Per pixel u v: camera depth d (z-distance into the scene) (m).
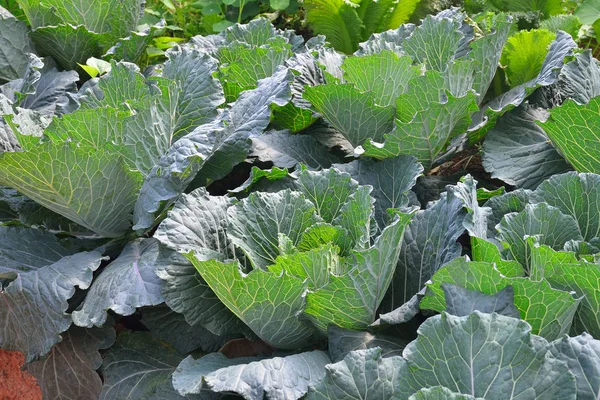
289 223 2.00
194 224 1.98
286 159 2.28
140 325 2.20
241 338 2.03
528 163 2.20
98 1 2.67
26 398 2.03
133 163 2.09
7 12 2.66
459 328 1.64
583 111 2.02
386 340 1.87
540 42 2.42
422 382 1.65
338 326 1.88
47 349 1.95
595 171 2.10
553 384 1.60
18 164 1.93
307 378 1.78
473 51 2.26
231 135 2.21
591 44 3.26
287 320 1.87
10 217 2.25
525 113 2.30
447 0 3.26
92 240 2.18
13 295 2.00
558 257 1.75
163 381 2.01
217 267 1.80
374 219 2.00
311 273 1.86
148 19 3.44
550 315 1.73
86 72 2.75
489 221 2.00
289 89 2.22
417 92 2.15
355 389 1.69
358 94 2.18
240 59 2.48
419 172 2.09
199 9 3.74
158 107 2.11
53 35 2.63
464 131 2.21
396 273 1.99
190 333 2.05
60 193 1.99
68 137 2.03
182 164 2.02
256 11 3.65
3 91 2.49
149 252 2.03
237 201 2.07
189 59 2.34
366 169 2.19
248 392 1.74
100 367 2.07
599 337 1.77
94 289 2.00
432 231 1.98
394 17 3.19
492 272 1.73
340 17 3.11
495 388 1.61
